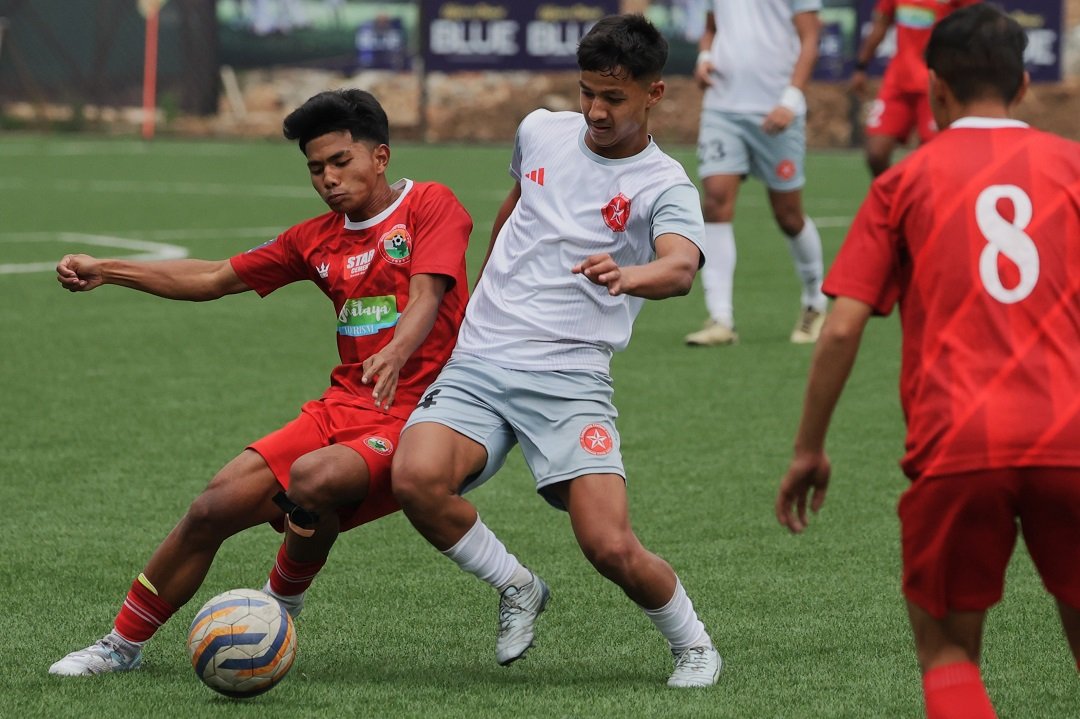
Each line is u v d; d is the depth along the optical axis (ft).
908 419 30.58
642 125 39.86
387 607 45.34
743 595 45.96
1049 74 237.25
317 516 38.14
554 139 41.34
